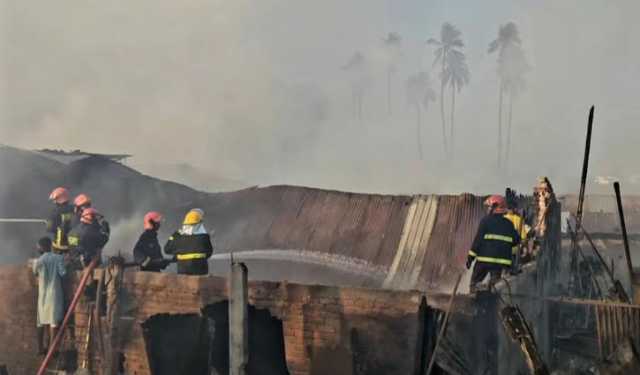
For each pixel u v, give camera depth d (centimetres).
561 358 831
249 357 686
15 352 827
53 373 799
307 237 1160
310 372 675
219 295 730
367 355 657
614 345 694
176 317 744
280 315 691
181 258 782
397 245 1104
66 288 807
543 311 839
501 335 697
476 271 754
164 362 741
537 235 894
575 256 979
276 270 1103
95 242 825
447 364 625
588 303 710
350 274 1073
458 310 644
